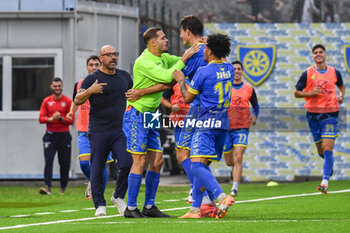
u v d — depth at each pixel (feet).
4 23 180.45
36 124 178.19
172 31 188.34
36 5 180.45
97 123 93.61
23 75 180.14
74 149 175.83
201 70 85.05
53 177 176.65
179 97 111.65
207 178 83.46
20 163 177.88
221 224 77.36
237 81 129.70
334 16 173.58
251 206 104.32
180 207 106.01
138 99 88.84
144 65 87.97
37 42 179.93
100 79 93.76
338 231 71.72
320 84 129.49
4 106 179.22
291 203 108.37
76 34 179.22
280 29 173.68
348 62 172.24
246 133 128.67
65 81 179.11
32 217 94.02
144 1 195.11
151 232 72.28
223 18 178.09
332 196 119.34
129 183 89.35
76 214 97.71
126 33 191.83
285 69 173.58
